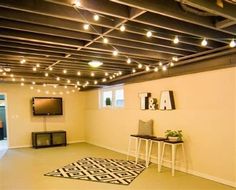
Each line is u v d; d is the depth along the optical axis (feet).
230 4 8.27
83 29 10.27
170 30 10.78
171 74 18.15
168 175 16.17
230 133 14.05
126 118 23.62
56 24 9.66
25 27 9.91
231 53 13.67
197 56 15.20
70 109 31.60
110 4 8.46
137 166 18.56
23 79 23.95
